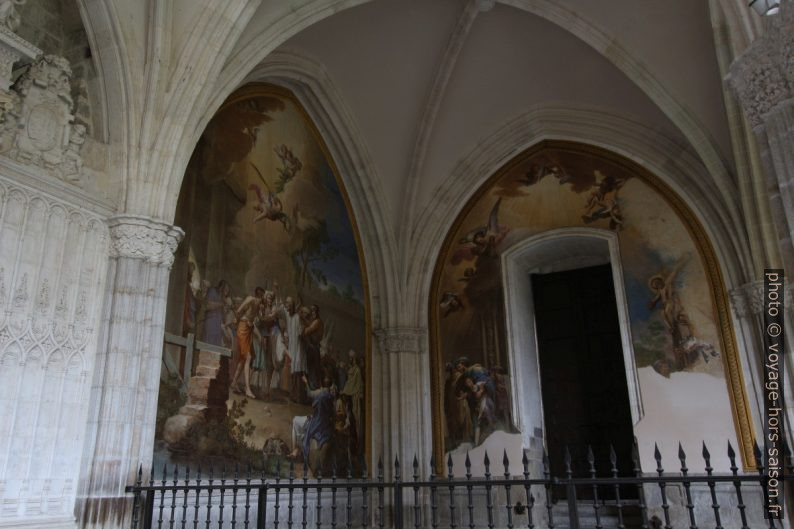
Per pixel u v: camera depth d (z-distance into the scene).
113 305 9.06
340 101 15.60
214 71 10.43
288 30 11.99
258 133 13.77
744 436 13.45
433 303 17.45
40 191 8.55
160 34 10.07
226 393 11.62
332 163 16.36
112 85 9.84
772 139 7.05
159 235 9.51
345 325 15.76
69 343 8.57
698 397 14.12
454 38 14.78
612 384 17.09
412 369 16.41
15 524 7.48
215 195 12.18
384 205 16.75
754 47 7.36
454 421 16.50
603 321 17.58
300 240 14.60
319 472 13.59
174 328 10.69
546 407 17.69
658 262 15.32
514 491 15.45
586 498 17.03
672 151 15.36
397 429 15.81
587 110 16.22
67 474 8.27
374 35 14.56
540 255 17.56
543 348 18.11
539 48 15.27
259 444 12.21
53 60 9.12
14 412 7.79
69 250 8.80
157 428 10.02
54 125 8.94
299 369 13.79
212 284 11.76
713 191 14.68
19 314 8.02
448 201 17.53
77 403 8.55
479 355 16.70
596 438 17.00
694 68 13.36
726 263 14.35
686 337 14.57
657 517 13.84
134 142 9.73
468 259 17.48
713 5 10.33
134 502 8.29
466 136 17.02
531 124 16.86
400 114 16.22
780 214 6.91
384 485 7.18
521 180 17.41
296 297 14.12
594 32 13.70
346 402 15.27
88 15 9.70
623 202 16.08
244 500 11.51
